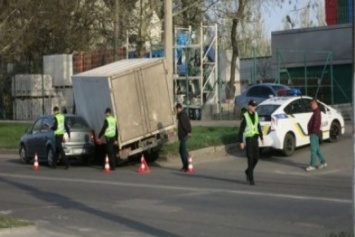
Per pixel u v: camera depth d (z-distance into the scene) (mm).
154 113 27125
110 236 12438
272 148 26203
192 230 12914
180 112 24312
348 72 45469
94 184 20750
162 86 27344
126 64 27688
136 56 45906
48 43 58594
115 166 26109
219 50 51938
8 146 35781
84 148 27391
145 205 16156
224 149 28219
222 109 45000
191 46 46812
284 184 19938
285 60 48625
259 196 17234
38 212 15469
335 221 13500
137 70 26734
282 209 15102
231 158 27453
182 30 50281
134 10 46125
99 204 16516
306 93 43812
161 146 27844
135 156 28188
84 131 27547
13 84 56375
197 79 47125
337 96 45688
